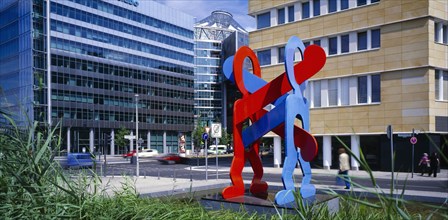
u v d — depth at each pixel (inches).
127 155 2603.3
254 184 474.3
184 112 3875.5
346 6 1328.7
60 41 2785.4
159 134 3627.0
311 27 1403.8
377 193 113.2
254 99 458.3
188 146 3924.7
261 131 453.7
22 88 2600.9
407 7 1196.5
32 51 2568.9
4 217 159.0
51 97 2689.5
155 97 3567.9
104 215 182.4
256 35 1553.9
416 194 522.0
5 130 191.5
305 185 443.5
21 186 163.9
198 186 688.4
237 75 459.5
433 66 1165.1
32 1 2578.7
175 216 193.5
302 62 464.8
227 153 3516.2
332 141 1354.6
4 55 2775.6
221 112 4918.8
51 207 167.3
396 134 1211.2
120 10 3267.7
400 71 1212.5
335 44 1358.3
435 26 1207.6
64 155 215.3
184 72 3892.7
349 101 1315.2
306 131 445.4
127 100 3294.8
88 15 2999.5
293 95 441.7
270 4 1512.1
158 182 824.9
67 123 2800.2
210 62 4958.2
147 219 183.5
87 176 227.0
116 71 3213.6
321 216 173.2
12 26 2714.1
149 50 3531.0
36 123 187.3
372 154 1268.5
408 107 1192.8
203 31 5132.9
